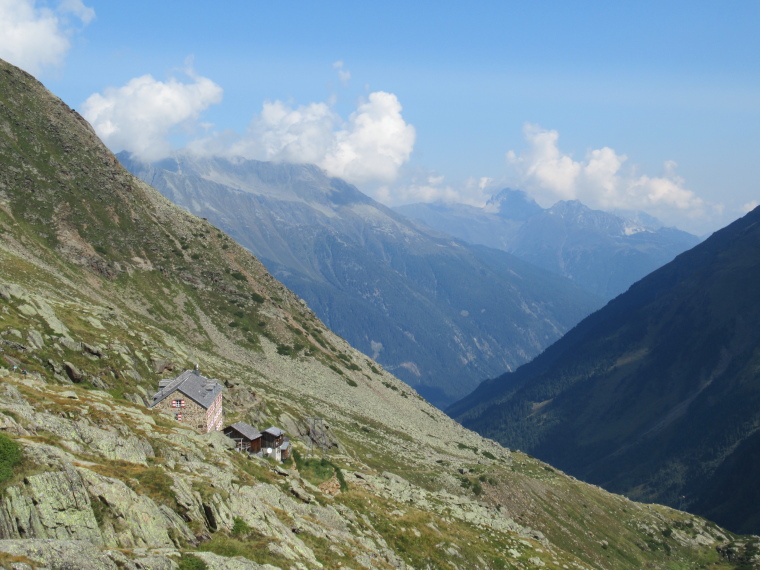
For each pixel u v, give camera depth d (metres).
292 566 50.19
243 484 63.34
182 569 39.81
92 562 34.78
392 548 85.19
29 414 51.12
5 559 31.23
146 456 57.41
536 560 111.88
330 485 97.25
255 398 137.25
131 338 130.88
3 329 94.25
